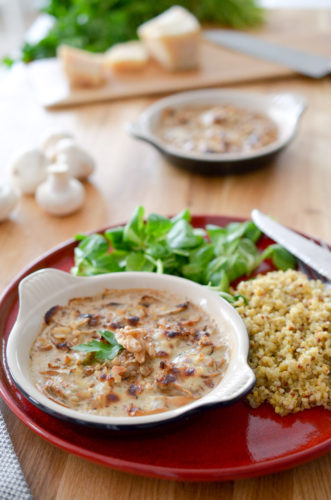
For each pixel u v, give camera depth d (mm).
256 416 446
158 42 1000
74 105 977
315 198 709
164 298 498
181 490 422
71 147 747
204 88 994
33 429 430
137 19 1219
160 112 833
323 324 477
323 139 834
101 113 946
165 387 429
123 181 763
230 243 555
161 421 402
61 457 440
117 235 563
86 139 866
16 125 914
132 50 1069
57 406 412
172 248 536
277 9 1307
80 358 450
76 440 432
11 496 411
